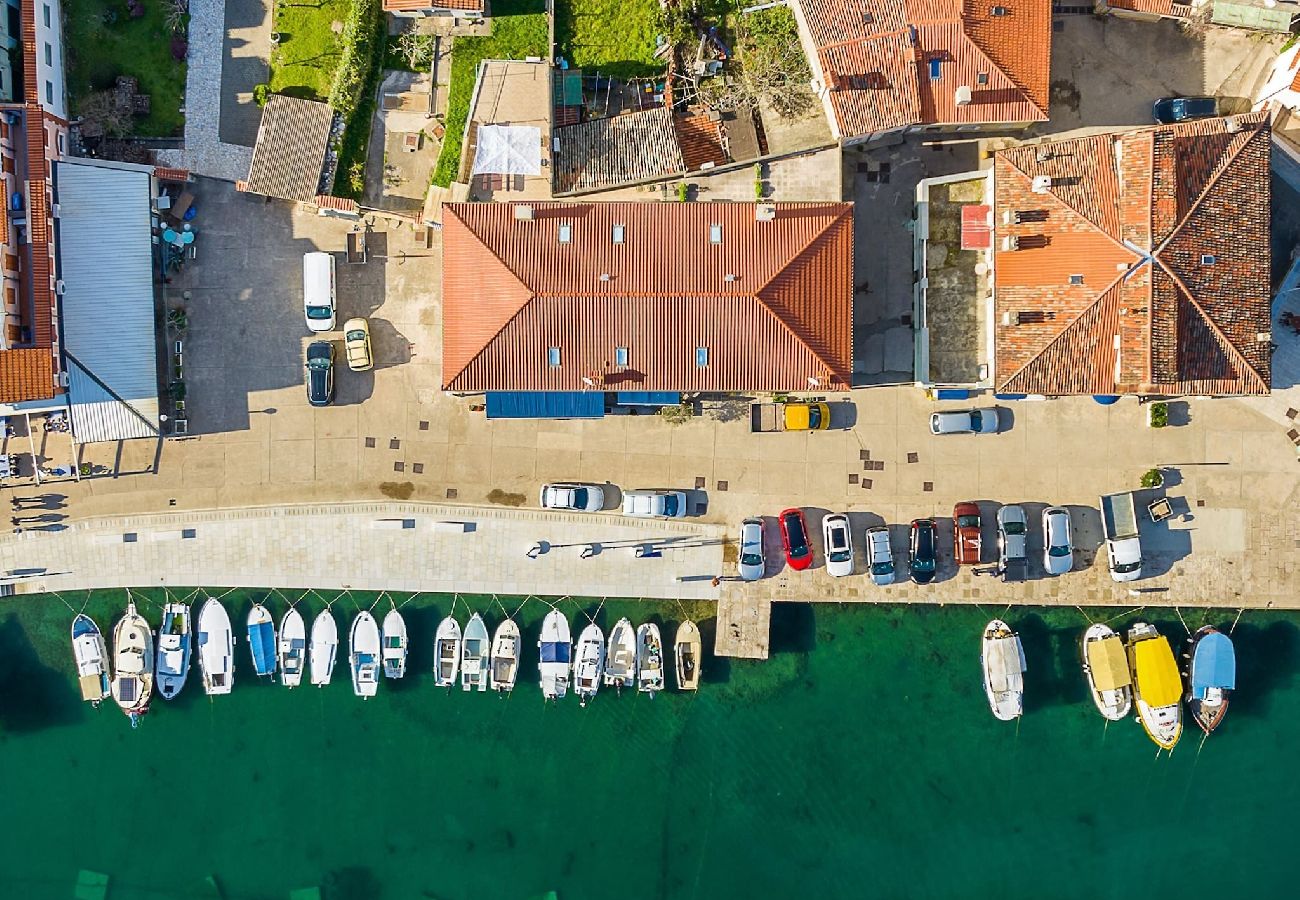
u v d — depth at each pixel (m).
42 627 60.06
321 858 60.56
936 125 53.50
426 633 60.25
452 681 59.72
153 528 59.03
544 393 54.91
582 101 55.94
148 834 60.38
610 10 56.09
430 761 60.38
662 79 56.03
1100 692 58.81
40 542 59.09
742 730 60.31
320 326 56.94
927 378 53.81
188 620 59.59
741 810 60.38
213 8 56.84
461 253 50.88
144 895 60.38
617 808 60.41
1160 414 57.59
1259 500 58.59
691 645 59.50
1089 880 59.84
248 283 57.91
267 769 60.34
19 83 53.81
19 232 53.19
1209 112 55.88
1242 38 56.66
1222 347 49.50
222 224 57.53
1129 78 56.97
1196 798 59.69
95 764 60.25
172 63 56.88
